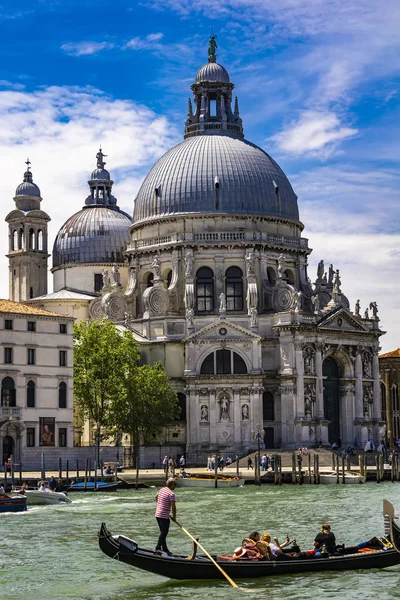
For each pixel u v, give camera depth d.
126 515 76.44
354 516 74.81
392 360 175.00
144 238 150.12
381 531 66.50
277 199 149.38
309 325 136.00
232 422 134.50
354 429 142.38
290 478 109.69
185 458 133.50
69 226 163.50
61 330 120.25
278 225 149.12
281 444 135.62
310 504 84.00
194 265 144.62
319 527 68.88
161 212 148.38
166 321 140.25
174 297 144.12
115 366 125.50
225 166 147.88
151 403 126.19
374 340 146.62
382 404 175.75
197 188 146.75
